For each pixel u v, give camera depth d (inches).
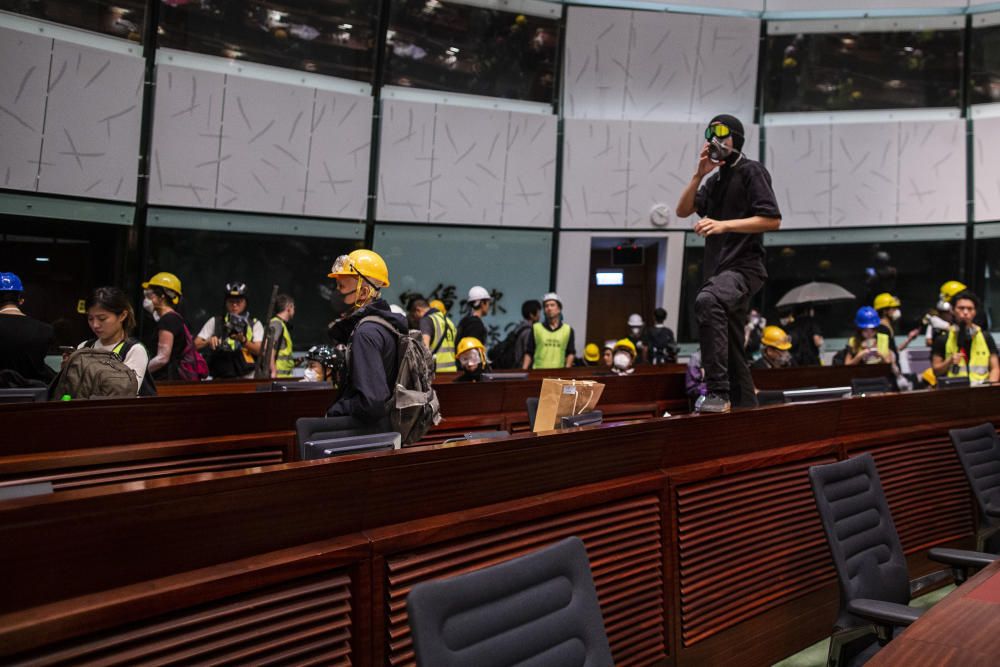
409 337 130.6
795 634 132.1
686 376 241.6
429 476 85.4
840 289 389.1
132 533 63.4
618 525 105.3
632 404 236.4
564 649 59.9
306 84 358.6
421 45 375.9
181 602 64.1
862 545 99.8
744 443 130.6
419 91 382.0
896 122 419.8
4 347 158.7
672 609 111.0
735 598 121.1
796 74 421.7
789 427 139.9
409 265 395.2
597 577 100.7
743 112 426.9
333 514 77.8
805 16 409.1
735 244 139.1
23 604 57.8
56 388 141.9
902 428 167.6
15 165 296.7
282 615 71.0
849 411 153.6
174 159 331.3
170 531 65.7
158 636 63.5
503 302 414.6
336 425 123.6
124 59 313.4
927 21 408.8
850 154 424.2
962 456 136.8
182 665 64.4
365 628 77.7
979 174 421.1
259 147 346.0
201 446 143.7
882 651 55.9
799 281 441.7
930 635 58.6
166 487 65.2
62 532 59.5
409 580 81.0
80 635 59.1
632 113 415.2
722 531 121.0
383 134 373.1
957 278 433.4
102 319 148.3
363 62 367.9
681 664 111.1
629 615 105.4
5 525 56.6
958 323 287.1
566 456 100.6
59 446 130.9
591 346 424.5
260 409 154.8
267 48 347.6
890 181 424.2
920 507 163.9
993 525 134.3
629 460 110.3
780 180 428.8
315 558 73.2
